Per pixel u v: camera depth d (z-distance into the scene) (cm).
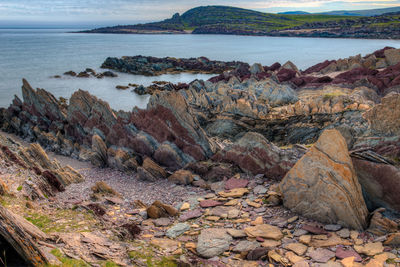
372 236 1445
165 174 2998
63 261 1196
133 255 1436
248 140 2512
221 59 16088
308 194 1719
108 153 3691
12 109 5631
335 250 1367
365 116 2122
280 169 2267
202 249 1508
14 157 2858
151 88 8662
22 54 19625
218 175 2638
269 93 4722
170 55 18812
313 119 3784
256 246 1488
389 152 1852
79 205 2114
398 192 1560
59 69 12900
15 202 2006
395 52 6425
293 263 1309
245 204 2003
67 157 4253
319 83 5209
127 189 2803
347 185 1563
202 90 5212
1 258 1087
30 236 1252
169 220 1948
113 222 1930
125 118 3706
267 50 19900
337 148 1620
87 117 4372
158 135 3353
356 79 5081
